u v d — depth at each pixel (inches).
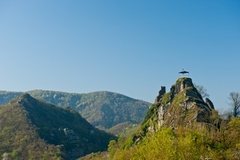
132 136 7160.4
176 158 2893.7
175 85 7052.2
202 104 5876.0
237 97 5575.8
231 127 4345.5
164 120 6333.7
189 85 6737.2
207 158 3174.2
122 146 7293.3
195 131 4082.2
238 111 5556.1
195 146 3206.2
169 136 3319.4
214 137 4035.4
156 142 3191.4
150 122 7209.6
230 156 3427.7
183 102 6003.9
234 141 3875.5
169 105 6717.5
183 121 5472.4
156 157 2979.8
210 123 5073.8
